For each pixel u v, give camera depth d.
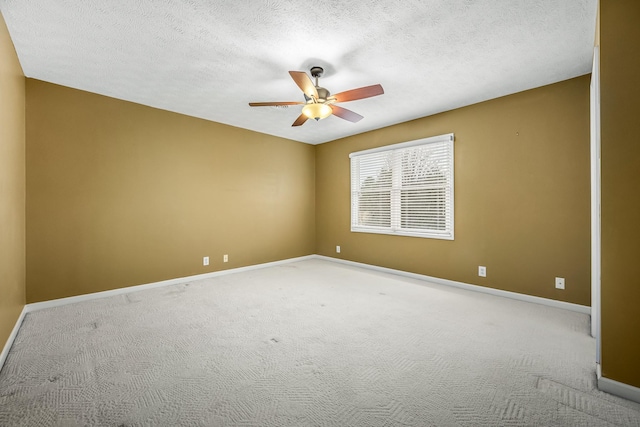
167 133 3.93
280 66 2.69
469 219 3.71
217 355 2.06
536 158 3.18
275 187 5.30
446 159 3.93
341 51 2.44
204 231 4.32
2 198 2.09
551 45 2.38
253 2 1.86
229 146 4.62
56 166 3.09
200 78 2.95
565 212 3.00
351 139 5.26
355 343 2.25
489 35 2.24
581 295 2.91
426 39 2.29
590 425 1.40
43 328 2.51
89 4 1.87
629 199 1.61
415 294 3.51
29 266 2.92
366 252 5.00
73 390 1.66
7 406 1.52
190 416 1.46
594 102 2.14
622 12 1.62
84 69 2.76
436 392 1.65
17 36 2.23
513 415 1.47
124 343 2.24
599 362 1.77
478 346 2.20
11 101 2.33
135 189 3.65
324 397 1.61
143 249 3.72
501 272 3.44
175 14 1.97
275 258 5.31
